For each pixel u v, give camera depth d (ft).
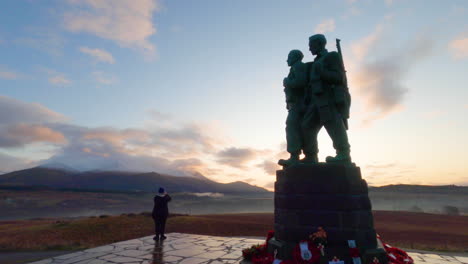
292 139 24.41
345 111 23.29
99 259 26.02
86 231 80.94
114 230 83.61
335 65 22.95
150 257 26.58
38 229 84.02
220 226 98.22
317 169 21.58
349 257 19.35
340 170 20.89
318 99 23.08
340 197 20.52
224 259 25.52
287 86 25.04
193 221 105.70
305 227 21.04
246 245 32.50
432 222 144.36
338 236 20.02
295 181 22.18
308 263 19.07
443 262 23.99
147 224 92.99
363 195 21.01
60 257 26.84
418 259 25.32
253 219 141.18
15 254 49.83
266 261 21.70
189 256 26.86
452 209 294.46
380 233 94.02
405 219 163.22
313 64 23.71
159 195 37.81
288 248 20.84
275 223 23.65
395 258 20.77
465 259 25.40
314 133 24.63
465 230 107.34
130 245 32.76
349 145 22.47
